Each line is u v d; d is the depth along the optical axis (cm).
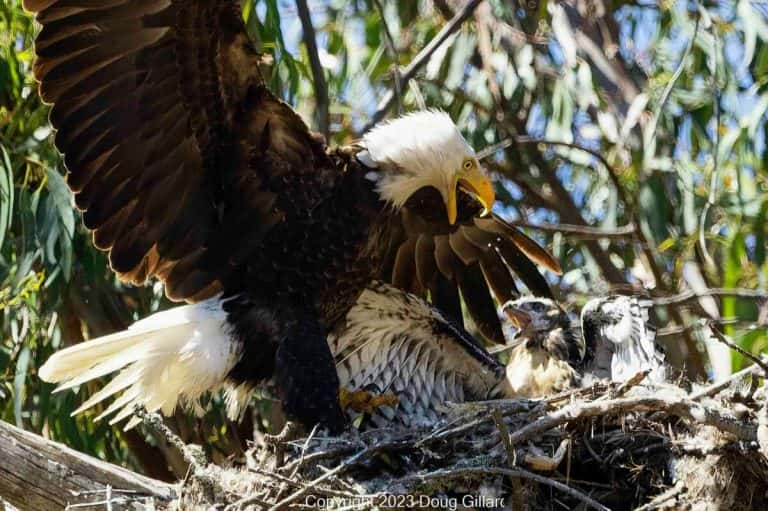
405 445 1084
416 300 1270
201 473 1027
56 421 1451
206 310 1192
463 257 1376
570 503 1098
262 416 1520
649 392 1088
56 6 1133
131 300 1528
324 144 1216
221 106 1188
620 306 1289
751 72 1725
